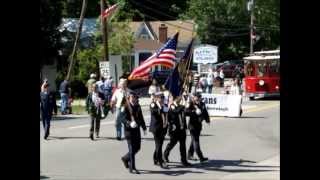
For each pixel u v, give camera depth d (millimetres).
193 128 14852
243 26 75938
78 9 68312
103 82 30656
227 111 29906
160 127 13898
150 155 15930
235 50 76250
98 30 52656
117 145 18047
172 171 13312
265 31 77250
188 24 78938
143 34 71250
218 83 55812
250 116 30328
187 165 14219
